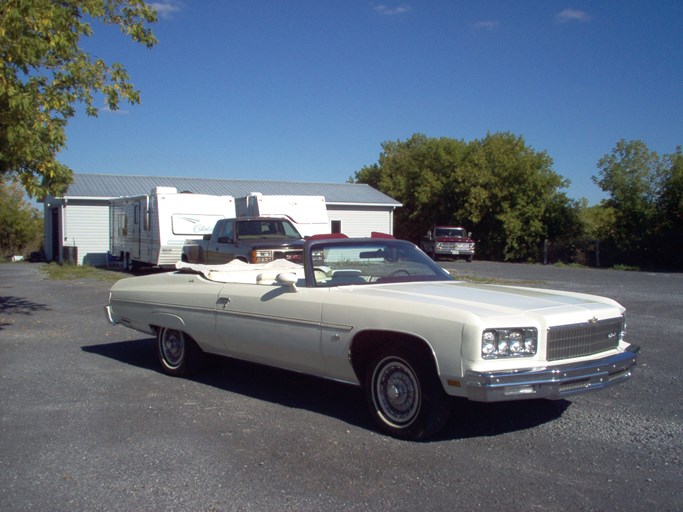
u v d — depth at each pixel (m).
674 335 9.60
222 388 6.84
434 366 4.95
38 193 10.77
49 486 4.33
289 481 4.37
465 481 4.34
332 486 4.28
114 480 4.42
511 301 5.23
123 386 6.94
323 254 6.15
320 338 5.57
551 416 5.73
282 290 5.96
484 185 36.31
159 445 5.09
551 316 4.88
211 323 6.66
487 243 37.03
